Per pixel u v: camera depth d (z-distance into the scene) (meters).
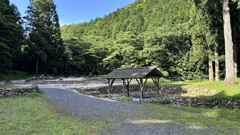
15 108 6.08
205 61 22.52
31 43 28.48
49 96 9.59
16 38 23.45
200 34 17.56
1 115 5.14
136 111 6.25
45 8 31.95
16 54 29.36
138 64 31.75
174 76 30.03
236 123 4.79
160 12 37.25
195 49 18.73
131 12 51.47
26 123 4.54
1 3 20.97
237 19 15.00
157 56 28.89
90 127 4.37
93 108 6.74
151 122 4.73
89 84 19.77
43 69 33.12
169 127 4.24
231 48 11.91
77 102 7.99
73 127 4.33
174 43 27.33
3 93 8.48
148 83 20.48
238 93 9.32
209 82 15.40
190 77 24.08
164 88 17.86
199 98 9.36
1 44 18.88
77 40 42.28
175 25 29.34
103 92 16.11
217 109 7.82
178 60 26.97
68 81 20.62
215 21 14.84
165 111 6.33
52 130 4.06
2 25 20.06
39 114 5.49
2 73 23.69
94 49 36.62
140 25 40.53
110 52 35.72
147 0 53.06
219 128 4.18
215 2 13.55
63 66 34.59
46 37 30.83
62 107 6.80
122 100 9.48
